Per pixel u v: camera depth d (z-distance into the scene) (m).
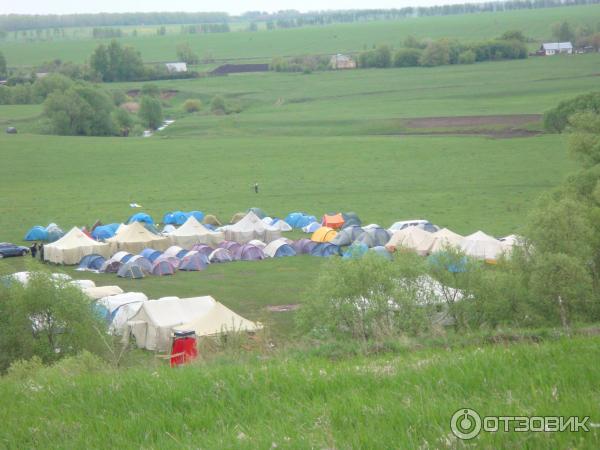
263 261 72.25
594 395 9.57
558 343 13.99
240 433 9.73
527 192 106.00
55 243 74.06
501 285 41.16
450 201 101.88
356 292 38.66
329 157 144.50
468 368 11.76
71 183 126.56
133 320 44.94
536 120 177.12
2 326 36.44
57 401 12.87
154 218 96.62
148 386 12.77
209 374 13.19
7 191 120.12
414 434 8.70
